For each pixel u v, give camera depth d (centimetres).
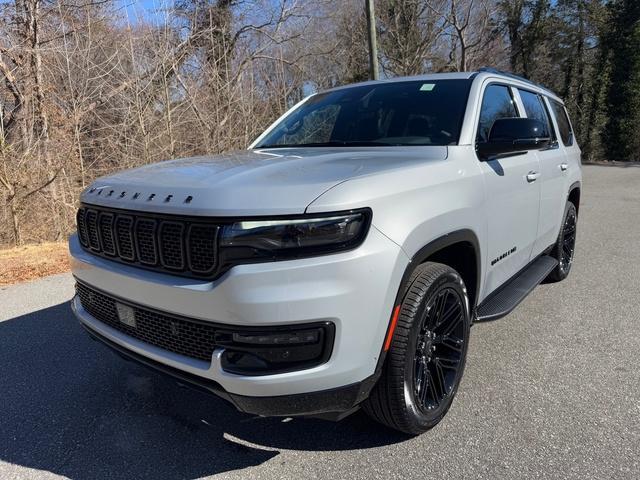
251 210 215
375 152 316
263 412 225
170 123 1145
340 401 230
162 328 248
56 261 722
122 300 264
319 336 219
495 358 375
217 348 226
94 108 1102
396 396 254
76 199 1022
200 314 226
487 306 359
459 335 302
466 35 2367
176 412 317
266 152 348
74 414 317
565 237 554
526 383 337
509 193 356
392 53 2288
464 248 309
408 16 2266
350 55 2111
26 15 1045
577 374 348
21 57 1028
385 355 241
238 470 261
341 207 218
